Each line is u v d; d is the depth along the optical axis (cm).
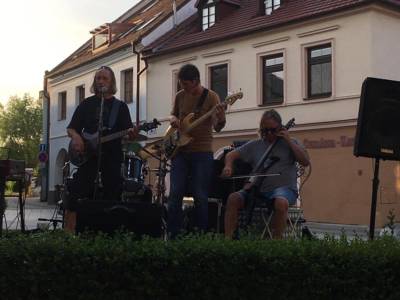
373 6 1759
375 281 388
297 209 624
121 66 2722
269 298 364
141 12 3284
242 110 2152
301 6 2025
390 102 498
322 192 1861
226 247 367
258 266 364
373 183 508
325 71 1902
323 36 1889
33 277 342
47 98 3484
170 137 607
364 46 1781
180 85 606
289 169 610
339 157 1830
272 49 2048
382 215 1723
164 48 2477
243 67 2155
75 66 3094
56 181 3309
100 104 589
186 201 725
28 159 6088
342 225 1780
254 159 629
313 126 1905
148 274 349
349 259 383
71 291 347
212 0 2417
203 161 591
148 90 2548
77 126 589
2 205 761
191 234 418
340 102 1836
